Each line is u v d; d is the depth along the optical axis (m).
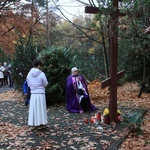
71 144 5.22
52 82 9.55
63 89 9.77
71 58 10.16
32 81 6.24
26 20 17.09
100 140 5.46
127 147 5.15
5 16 16.62
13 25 17.19
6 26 17.27
